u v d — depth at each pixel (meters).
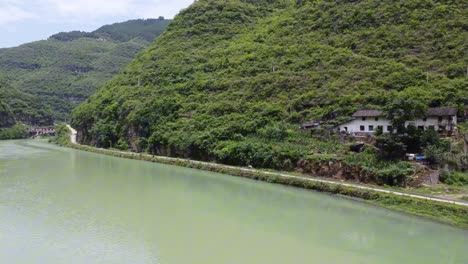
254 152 62.28
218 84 87.56
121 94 105.12
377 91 64.69
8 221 36.75
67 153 94.00
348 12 89.38
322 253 29.92
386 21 81.81
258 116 71.44
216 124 74.50
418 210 39.09
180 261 28.48
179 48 111.25
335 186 47.34
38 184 53.25
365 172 48.50
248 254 29.72
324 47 83.06
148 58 114.12
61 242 31.81
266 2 125.00
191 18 121.88
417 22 77.81
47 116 172.00
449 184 45.47
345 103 64.25
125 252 30.00
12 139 144.62
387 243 31.77
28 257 28.92
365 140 55.56
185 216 38.78
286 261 28.52
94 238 32.75
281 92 75.62
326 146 57.53
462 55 66.88
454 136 51.72
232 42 106.25
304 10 99.81
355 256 29.33
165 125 83.75
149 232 34.25
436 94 59.09
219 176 59.91
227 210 40.94
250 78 84.19
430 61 68.38
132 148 91.69
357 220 37.44
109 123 101.62
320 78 74.19
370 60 73.81
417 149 50.00
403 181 45.47
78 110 126.88
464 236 33.19
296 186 51.34
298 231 34.62
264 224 36.41
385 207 41.25
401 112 50.31
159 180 56.81
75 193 48.03
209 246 31.23
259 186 52.34
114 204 43.00
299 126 65.31
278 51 88.69
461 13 75.50
